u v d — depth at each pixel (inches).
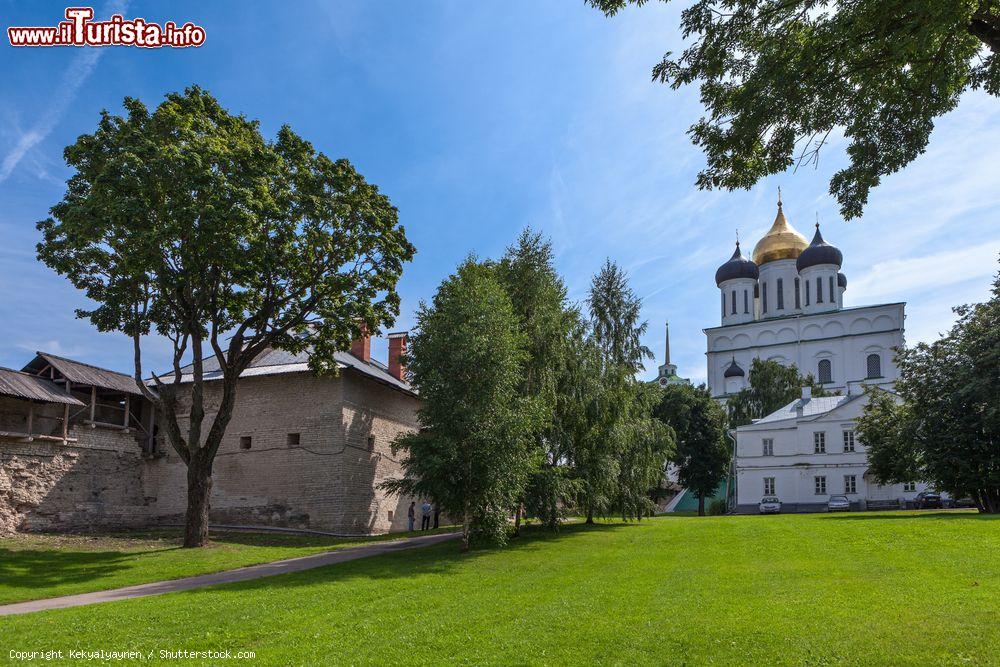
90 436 1278.3
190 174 847.7
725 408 3034.0
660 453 1277.1
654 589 571.2
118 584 717.3
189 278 911.7
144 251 842.8
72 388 1301.7
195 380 1021.2
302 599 561.3
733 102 467.2
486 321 925.8
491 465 877.2
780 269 3622.0
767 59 452.4
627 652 384.5
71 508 1221.7
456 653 393.4
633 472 1207.6
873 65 433.4
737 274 3695.9
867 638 390.0
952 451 1328.7
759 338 3459.6
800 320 3361.2
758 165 497.4
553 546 945.5
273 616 492.7
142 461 1387.8
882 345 3149.6
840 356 3230.8
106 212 832.3
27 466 1156.5
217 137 924.6
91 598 637.3
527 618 474.9
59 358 1279.5
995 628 397.4
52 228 977.5
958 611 441.4
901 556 695.7
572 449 1099.9
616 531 1141.7
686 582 601.0
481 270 1022.4
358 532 1302.9
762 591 545.6
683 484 2453.2
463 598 563.5
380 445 1413.6
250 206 871.1
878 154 484.1
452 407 898.7
